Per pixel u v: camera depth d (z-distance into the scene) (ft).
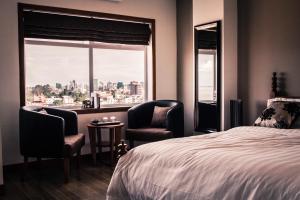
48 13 14.74
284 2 13.10
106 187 11.35
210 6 15.44
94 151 14.55
